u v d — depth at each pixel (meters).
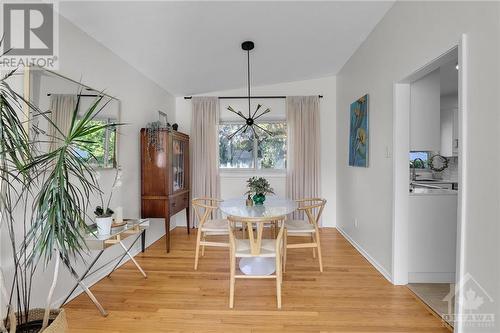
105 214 2.24
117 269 2.95
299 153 4.63
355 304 2.22
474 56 1.60
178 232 4.46
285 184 4.75
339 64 4.11
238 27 2.70
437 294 2.36
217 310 2.14
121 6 2.19
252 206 2.81
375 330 1.89
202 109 4.72
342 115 4.28
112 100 2.93
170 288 2.51
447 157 4.50
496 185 1.46
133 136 3.40
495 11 1.46
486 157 1.52
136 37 2.70
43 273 2.07
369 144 3.15
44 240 1.33
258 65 3.77
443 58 1.93
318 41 3.22
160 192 3.49
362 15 2.72
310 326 1.94
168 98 4.57
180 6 2.25
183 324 1.97
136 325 1.96
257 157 4.89
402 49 2.40
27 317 1.57
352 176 3.78
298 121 4.64
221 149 4.92
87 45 2.57
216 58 3.39
